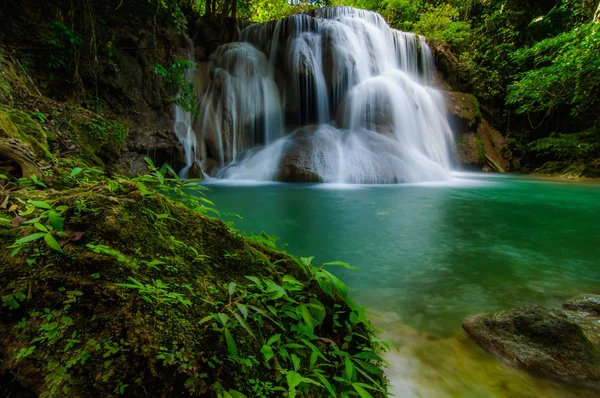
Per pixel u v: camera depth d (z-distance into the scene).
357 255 4.46
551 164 16.55
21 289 1.04
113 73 9.70
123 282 1.12
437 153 15.59
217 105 13.65
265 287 1.46
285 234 5.44
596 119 17.58
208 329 1.11
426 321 2.72
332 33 14.22
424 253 4.55
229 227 1.85
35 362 0.95
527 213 7.32
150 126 10.70
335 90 14.42
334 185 10.73
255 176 11.84
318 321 1.37
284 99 14.86
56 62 6.65
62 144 4.72
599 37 11.62
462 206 7.99
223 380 1.02
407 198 8.81
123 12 8.67
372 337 1.63
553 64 14.41
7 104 4.22
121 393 0.91
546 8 19.42
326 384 1.10
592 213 7.37
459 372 2.06
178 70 9.19
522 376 2.03
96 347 0.96
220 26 15.79
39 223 1.17
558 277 3.72
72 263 1.11
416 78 17.86
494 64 19.97
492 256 4.45
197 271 1.38
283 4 22.66
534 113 19.98
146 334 1.00
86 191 1.57
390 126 13.73
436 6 22.91
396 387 1.92
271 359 1.17
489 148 18.42
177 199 2.01
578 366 2.04
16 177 2.35
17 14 6.32
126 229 1.32
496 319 2.47
